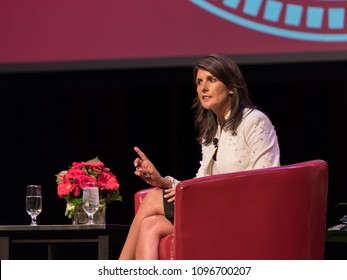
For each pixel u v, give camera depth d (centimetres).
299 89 1334
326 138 1327
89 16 1255
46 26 1264
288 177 698
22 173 1397
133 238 763
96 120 1388
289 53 1210
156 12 1242
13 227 788
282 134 1338
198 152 1370
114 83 1324
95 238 803
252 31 1220
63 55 1259
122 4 1250
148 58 1240
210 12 1230
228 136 788
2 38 1272
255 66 1292
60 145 1393
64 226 785
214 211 690
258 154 765
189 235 686
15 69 1266
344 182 1315
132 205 1371
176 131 1368
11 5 1272
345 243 1098
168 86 1376
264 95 1344
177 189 689
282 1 1214
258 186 695
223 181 691
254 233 694
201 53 1230
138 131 1383
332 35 1202
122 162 1379
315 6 1206
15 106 1399
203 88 791
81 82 1328
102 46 1251
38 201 844
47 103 1396
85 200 817
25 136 1398
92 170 869
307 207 705
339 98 1322
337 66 1266
